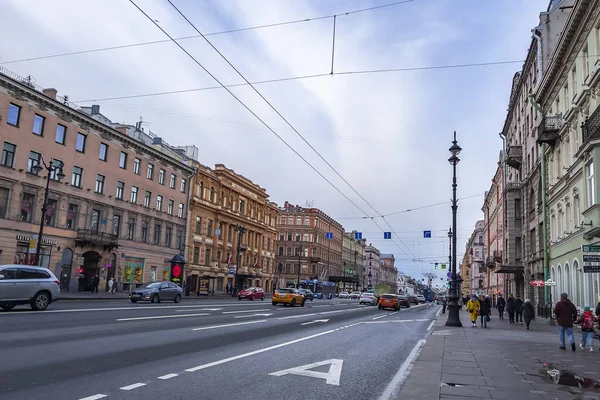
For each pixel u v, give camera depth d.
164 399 6.07
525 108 40.31
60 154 36.78
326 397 6.70
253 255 73.69
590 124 19.75
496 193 62.31
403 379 8.26
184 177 54.16
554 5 35.03
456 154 23.86
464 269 145.88
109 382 6.83
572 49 24.94
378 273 152.12
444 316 33.62
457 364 9.87
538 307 32.75
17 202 33.28
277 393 6.73
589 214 20.11
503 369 9.37
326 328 17.89
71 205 38.12
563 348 13.44
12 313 16.34
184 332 13.39
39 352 8.83
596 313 15.39
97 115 46.25
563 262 27.25
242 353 10.21
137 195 45.72
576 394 7.18
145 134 51.91
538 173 34.12
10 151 32.84
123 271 43.44
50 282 18.80
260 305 34.34
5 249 32.31
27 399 5.73
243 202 70.38
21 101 33.47
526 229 39.19
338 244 114.12
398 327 20.53
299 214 98.56
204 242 58.47
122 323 14.79
